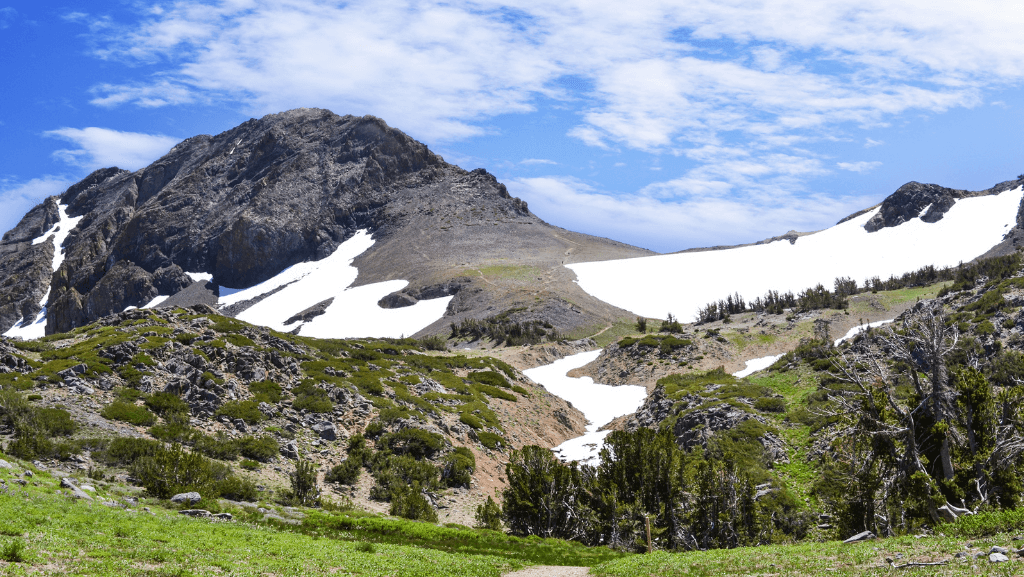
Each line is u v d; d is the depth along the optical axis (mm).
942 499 36219
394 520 48406
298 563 26656
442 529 46406
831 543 31812
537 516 53062
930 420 40688
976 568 21172
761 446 66438
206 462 47125
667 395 91312
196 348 73250
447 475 65000
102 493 38719
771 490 55219
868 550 27000
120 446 49500
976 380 41188
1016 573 19781
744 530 48969
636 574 29438
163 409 61656
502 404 92938
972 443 40188
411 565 30109
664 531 50250
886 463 41938
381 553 32562
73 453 47781
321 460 62625
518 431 86312
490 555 38688
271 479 55344
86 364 64250
